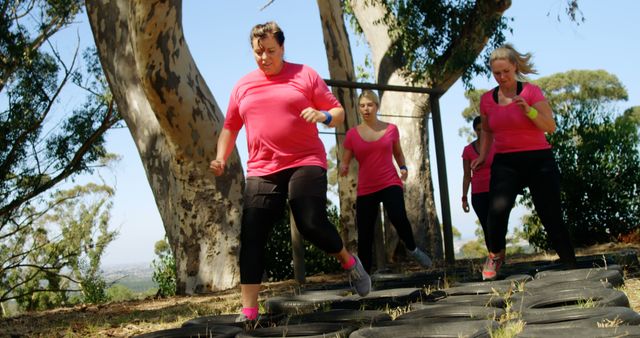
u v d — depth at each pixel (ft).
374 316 14.24
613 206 40.50
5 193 61.26
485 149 20.70
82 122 62.90
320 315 14.75
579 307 12.65
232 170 34.04
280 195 14.84
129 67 35.94
